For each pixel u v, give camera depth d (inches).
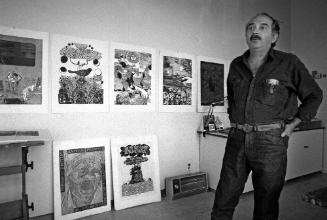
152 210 95.0
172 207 97.8
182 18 113.2
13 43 79.2
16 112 80.4
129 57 99.7
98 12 92.9
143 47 102.8
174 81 111.8
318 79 149.5
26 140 63.4
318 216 91.1
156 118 107.6
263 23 56.3
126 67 99.2
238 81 61.9
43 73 84.0
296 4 159.2
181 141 115.3
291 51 162.1
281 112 56.7
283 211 95.0
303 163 133.2
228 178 61.7
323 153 146.4
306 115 55.3
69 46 87.9
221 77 127.0
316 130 140.2
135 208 96.6
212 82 123.7
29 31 81.3
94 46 92.4
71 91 88.8
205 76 121.2
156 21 106.0
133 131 102.0
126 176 98.3
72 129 89.7
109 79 95.7
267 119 56.3
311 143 137.3
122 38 98.1
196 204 100.7
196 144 120.1
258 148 56.6
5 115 79.0
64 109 87.7
